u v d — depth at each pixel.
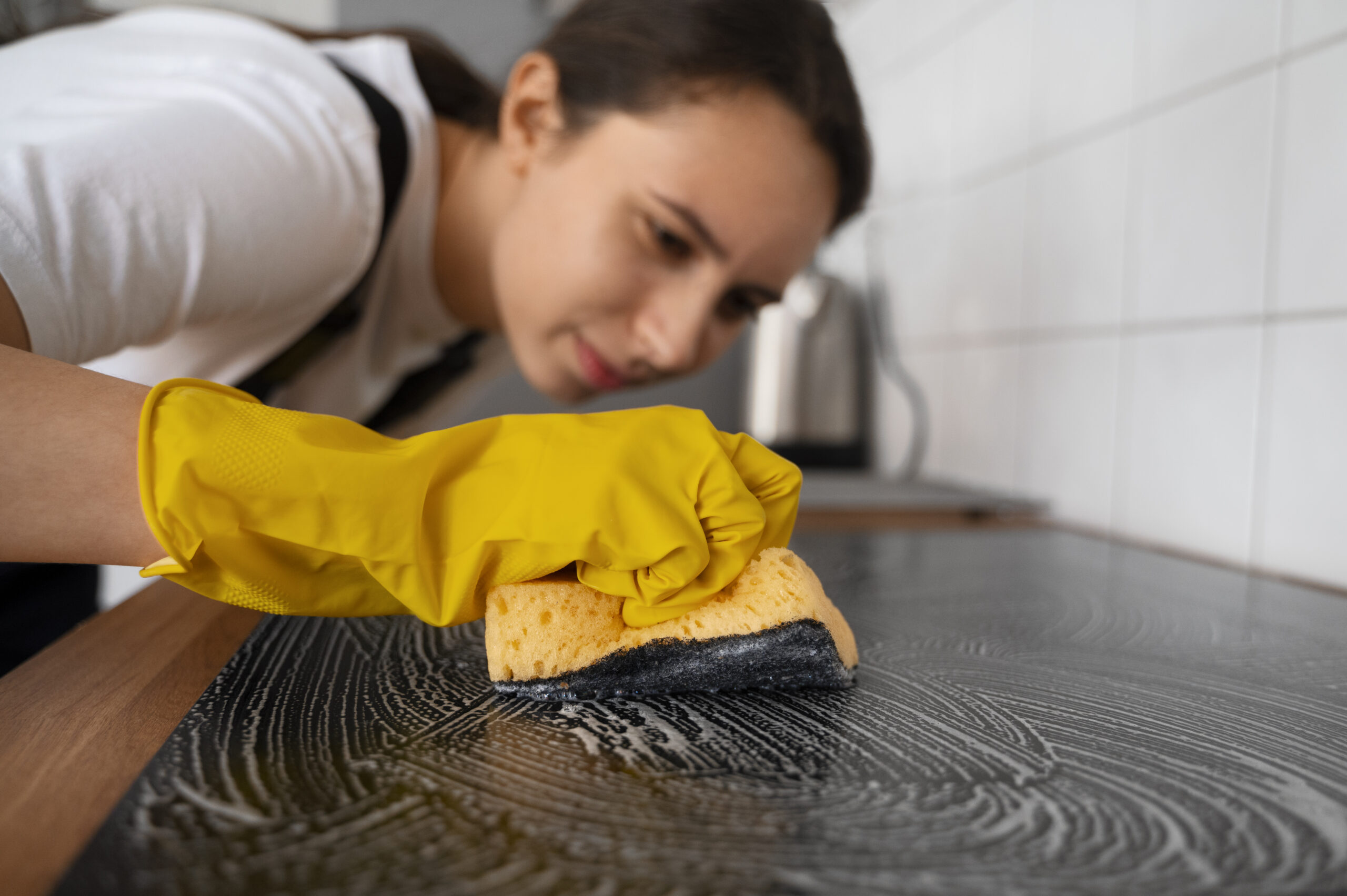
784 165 0.67
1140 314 0.85
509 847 0.21
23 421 0.32
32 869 0.20
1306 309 0.68
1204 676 0.41
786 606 0.36
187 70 0.54
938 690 0.37
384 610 0.38
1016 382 1.04
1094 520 0.91
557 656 0.34
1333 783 0.27
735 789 0.26
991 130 1.09
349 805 0.24
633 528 0.33
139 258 0.43
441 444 0.34
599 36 0.70
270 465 0.31
